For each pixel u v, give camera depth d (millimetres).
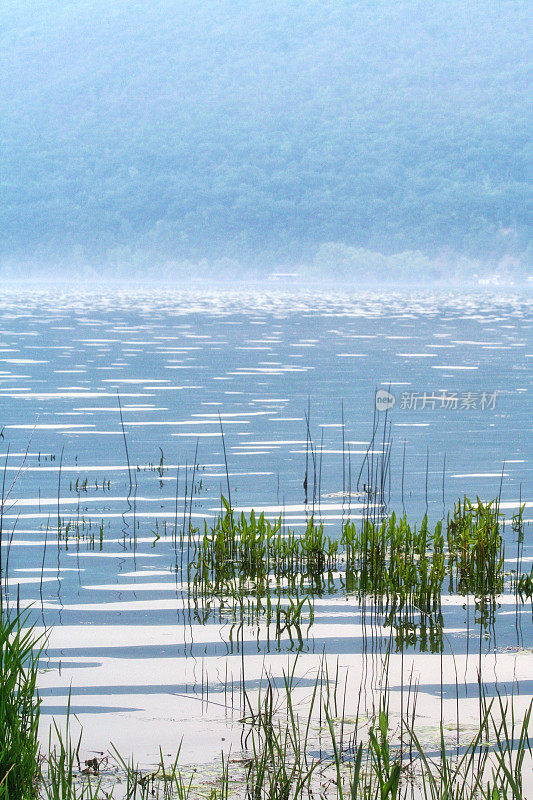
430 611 24938
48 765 15953
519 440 53625
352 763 16219
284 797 14703
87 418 60781
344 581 27766
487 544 28172
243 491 39875
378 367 94938
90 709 18516
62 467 44938
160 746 16781
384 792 13609
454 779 14781
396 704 18688
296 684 19750
